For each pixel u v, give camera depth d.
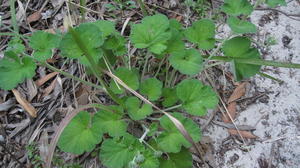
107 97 0.38
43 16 0.44
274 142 0.36
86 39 0.31
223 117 0.37
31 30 0.42
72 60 0.40
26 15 0.44
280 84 0.39
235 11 0.33
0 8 0.44
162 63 0.38
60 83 0.39
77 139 0.31
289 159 0.35
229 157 0.35
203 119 0.37
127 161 0.30
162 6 0.44
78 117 0.32
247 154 0.35
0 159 0.35
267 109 0.38
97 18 0.43
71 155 0.34
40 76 0.39
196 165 0.35
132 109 0.32
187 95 0.33
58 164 0.34
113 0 0.44
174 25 0.37
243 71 0.34
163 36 0.33
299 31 0.43
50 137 0.36
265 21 0.44
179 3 0.45
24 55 0.33
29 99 0.38
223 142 0.36
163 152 0.33
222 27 0.43
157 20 0.33
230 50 0.35
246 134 0.36
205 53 0.41
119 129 0.32
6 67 0.32
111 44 0.34
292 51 0.41
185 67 0.32
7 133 0.36
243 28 0.32
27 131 0.36
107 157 0.30
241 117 0.37
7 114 0.37
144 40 0.33
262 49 0.42
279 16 0.44
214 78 0.39
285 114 0.37
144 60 0.39
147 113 0.32
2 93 0.38
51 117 0.37
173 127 0.31
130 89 0.30
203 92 0.33
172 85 0.38
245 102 0.38
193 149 0.35
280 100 0.38
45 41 0.32
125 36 0.42
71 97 0.38
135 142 0.30
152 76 0.39
